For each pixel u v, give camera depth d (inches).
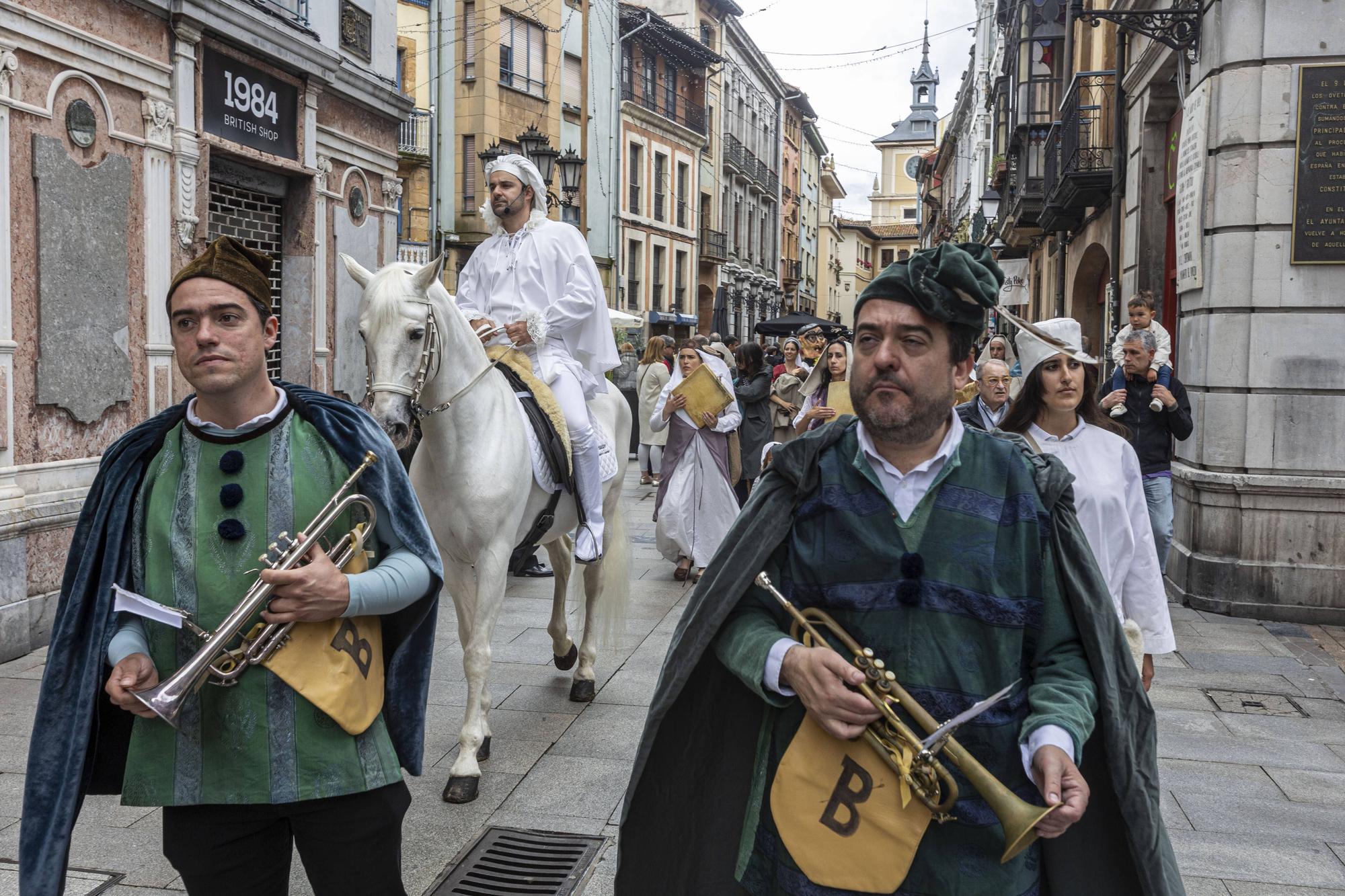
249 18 339.6
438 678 226.4
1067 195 557.0
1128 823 73.5
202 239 326.0
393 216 477.1
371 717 88.0
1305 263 296.2
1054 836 68.8
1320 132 293.7
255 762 83.2
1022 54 744.3
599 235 1261.1
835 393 288.7
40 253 253.8
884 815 73.4
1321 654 261.7
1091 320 668.1
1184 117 337.7
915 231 3639.3
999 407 162.6
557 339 204.5
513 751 183.9
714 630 78.7
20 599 241.9
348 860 87.7
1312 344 298.0
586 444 196.9
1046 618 75.2
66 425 265.7
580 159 579.5
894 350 73.1
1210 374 311.1
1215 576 305.4
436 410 165.0
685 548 328.8
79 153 269.6
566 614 230.2
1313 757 190.7
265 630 82.8
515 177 203.2
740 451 375.9
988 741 72.5
